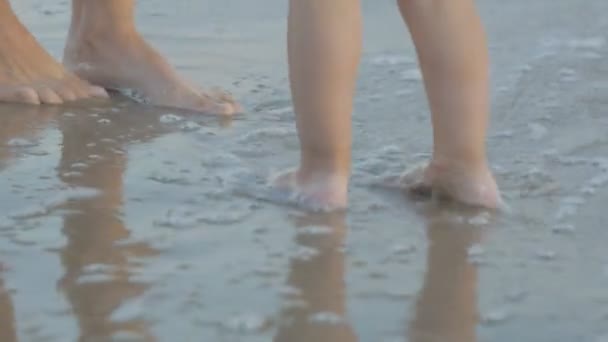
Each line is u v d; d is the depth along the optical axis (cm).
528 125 329
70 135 320
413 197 274
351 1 253
